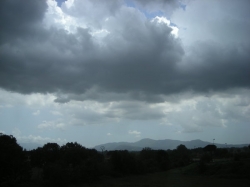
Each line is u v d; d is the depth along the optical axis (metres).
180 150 110.19
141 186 39.03
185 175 62.91
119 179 51.94
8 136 35.50
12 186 32.09
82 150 54.81
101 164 53.19
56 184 36.47
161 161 84.62
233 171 56.00
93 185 40.53
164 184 42.50
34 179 38.00
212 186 39.03
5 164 31.42
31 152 57.38
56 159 56.00
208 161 71.88
